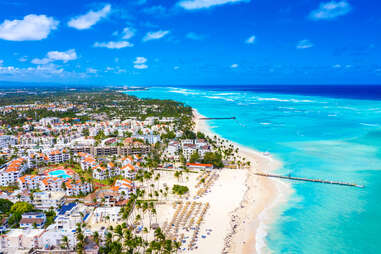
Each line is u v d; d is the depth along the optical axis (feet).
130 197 554.87
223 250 403.54
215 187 624.59
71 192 570.46
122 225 437.58
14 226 449.48
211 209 521.65
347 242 424.87
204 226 463.83
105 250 381.40
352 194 583.58
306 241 428.15
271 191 606.14
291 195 584.40
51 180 593.01
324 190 606.14
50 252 383.45
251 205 542.16
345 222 478.18
